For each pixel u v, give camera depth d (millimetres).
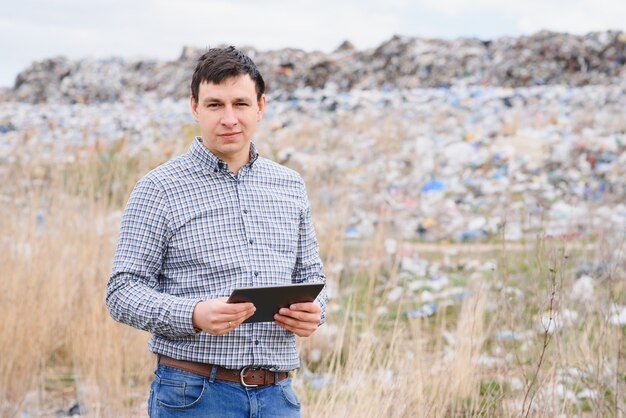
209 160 2910
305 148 14453
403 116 17891
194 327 2713
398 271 8461
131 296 2779
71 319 5977
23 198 7469
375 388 4441
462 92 20344
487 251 8969
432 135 15633
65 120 19875
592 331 5328
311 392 4879
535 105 18297
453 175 13094
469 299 6090
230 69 2859
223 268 2850
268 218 2951
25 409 5262
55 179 7434
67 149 10633
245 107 2893
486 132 15648
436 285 7887
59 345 6113
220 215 2887
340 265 7695
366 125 17078
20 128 19734
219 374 2824
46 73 29109
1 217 6766
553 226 9367
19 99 27828
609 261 6672
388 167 13180
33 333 5590
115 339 5453
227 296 2838
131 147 11781
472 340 5195
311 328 2818
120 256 2852
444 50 24984
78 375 5590
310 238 3148
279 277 2916
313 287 2740
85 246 6363
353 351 5020
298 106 20562
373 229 9445
